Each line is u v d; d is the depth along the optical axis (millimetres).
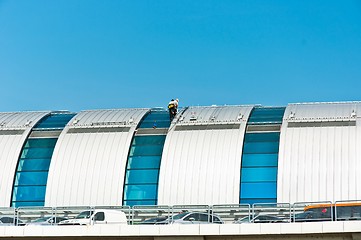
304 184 70250
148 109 80188
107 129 76438
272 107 79125
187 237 56562
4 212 61375
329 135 72188
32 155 76062
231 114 76438
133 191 73312
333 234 54781
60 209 61156
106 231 57312
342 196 69500
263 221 57469
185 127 75125
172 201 71375
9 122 79125
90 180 73438
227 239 56375
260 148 73125
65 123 79188
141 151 74938
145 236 57094
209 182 71438
